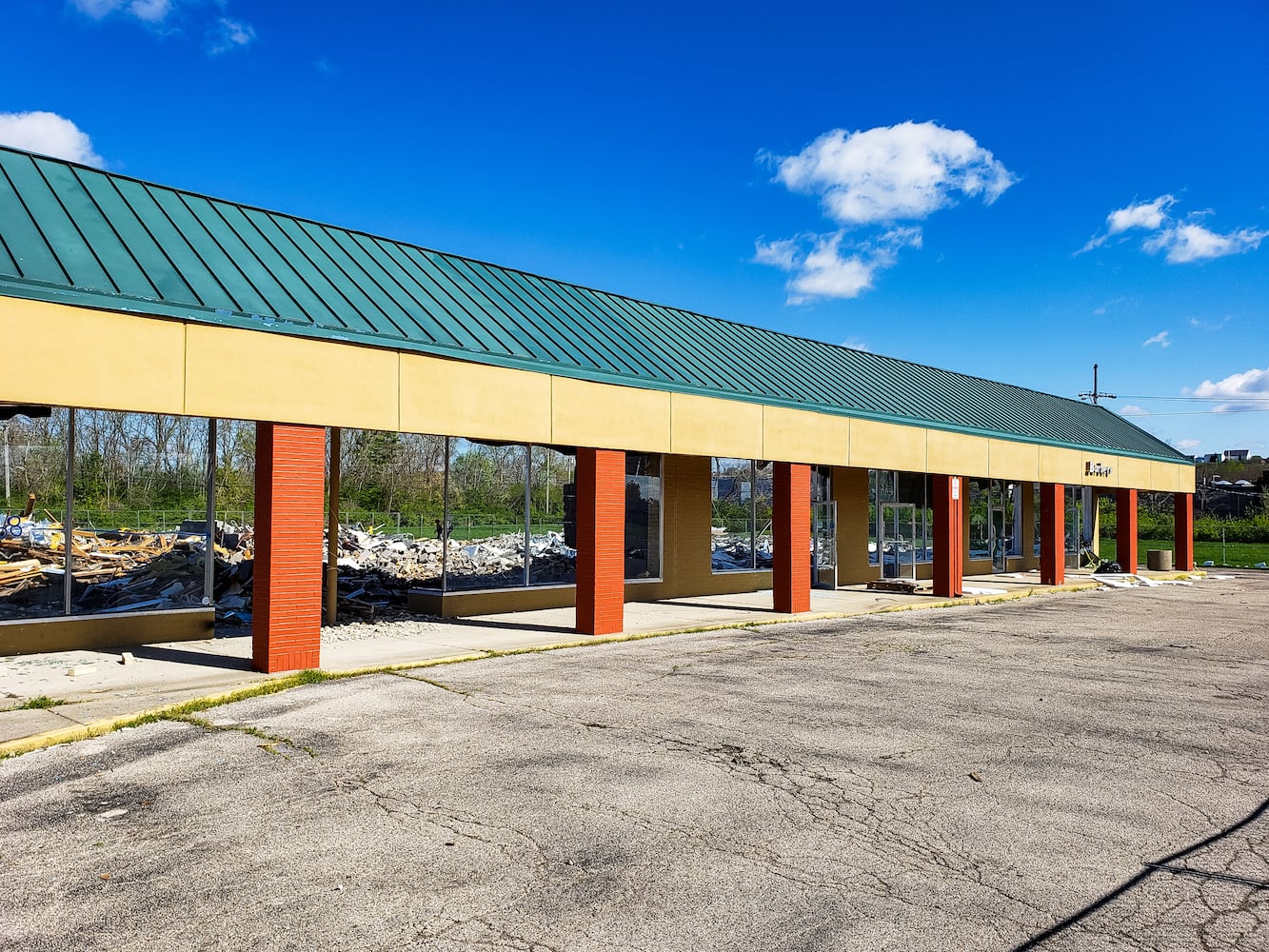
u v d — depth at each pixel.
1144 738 9.16
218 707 9.73
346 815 6.56
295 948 4.67
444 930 4.87
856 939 4.84
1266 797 7.30
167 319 10.61
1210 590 28.69
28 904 5.12
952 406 27.14
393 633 15.12
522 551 18.58
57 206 12.20
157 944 4.69
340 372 12.16
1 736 8.20
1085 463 29.62
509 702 10.19
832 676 12.17
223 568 17.11
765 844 6.13
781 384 20.53
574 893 5.35
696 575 21.91
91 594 13.38
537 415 14.70
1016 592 25.08
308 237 15.45
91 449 13.48
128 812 6.58
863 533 27.27
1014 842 6.27
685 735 8.89
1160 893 5.48
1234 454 117.50
